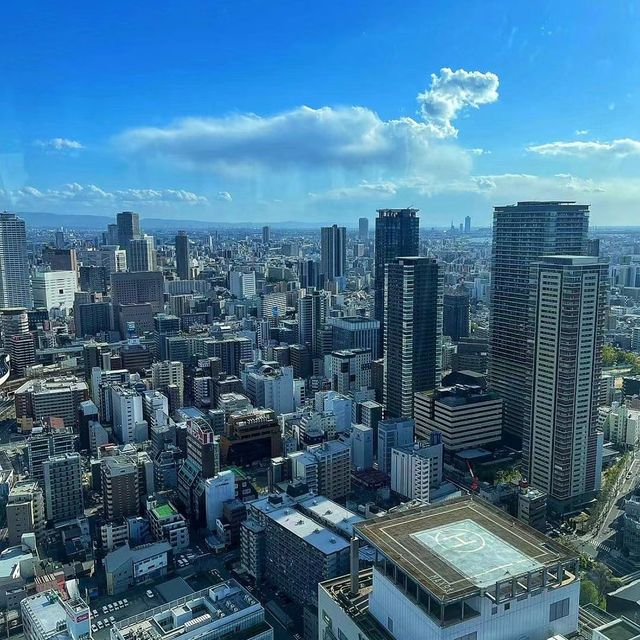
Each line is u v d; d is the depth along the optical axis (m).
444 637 91.50
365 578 123.31
